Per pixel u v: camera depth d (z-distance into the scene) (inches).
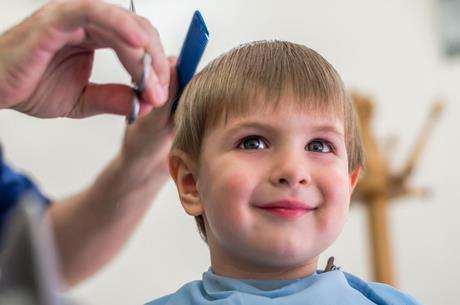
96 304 66.5
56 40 23.9
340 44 74.5
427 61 73.7
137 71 23.9
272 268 27.2
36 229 9.6
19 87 24.6
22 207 9.8
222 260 28.3
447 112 72.2
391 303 28.1
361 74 73.9
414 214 70.4
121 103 27.4
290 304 25.5
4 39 24.4
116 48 23.5
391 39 74.4
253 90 27.8
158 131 33.3
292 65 29.1
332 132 27.8
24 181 35.7
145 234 69.8
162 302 30.0
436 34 74.1
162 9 72.5
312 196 26.3
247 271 27.7
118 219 38.8
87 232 39.1
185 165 30.5
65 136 70.5
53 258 10.0
